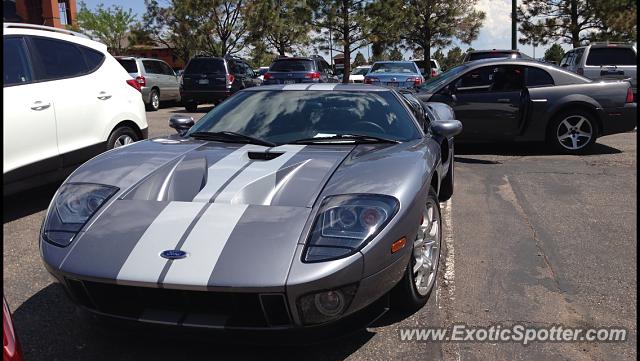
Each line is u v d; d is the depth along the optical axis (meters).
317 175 2.81
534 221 4.73
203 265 2.25
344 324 2.44
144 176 2.89
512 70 7.92
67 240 2.48
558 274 3.59
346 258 2.28
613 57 11.87
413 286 2.93
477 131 7.98
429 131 4.13
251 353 2.66
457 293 3.31
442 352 2.68
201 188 2.74
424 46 32.56
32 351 2.66
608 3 25.50
